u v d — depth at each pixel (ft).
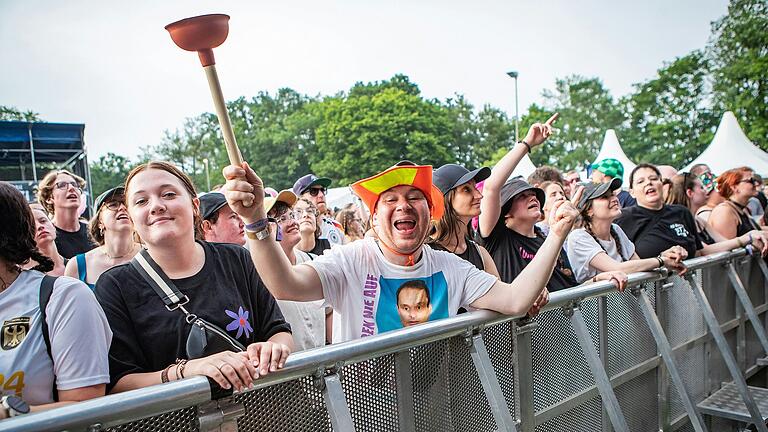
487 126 247.29
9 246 4.82
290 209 10.01
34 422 3.52
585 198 11.56
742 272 14.33
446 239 8.90
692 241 13.08
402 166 6.55
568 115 239.71
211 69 4.57
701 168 22.47
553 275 10.14
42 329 4.83
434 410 6.29
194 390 4.26
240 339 5.90
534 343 7.77
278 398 4.90
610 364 9.36
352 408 5.52
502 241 10.31
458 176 9.05
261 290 6.48
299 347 9.14
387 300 6.73
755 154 44.04
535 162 237.86
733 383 13.16
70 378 4.81
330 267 6.73
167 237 5.74
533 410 7.69
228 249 6.51
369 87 247.09
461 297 7.00
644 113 201.26
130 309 5.66
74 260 9.64
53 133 46.21
